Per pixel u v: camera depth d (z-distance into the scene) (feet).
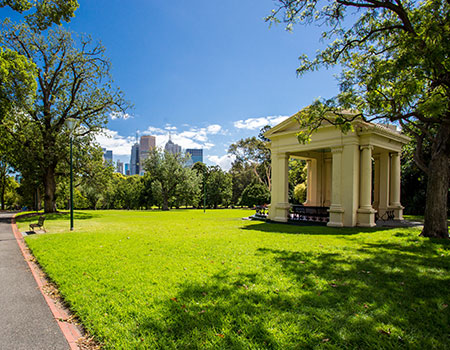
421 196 76.02
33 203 151.23
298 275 19.11
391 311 13.47
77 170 84.23
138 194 172.14
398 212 58.59
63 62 79.61
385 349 10.42
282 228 48.49
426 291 16.26
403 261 23.13
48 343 11.63
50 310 14.92
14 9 33.81
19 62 53.67
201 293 15.94
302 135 39.09
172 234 40.52
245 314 13.17
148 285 17.44
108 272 20.39
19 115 73.46
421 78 25.91
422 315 13.15
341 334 11.39
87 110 83.61
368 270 20.47
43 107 75.56
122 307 14.38
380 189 60.13
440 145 35.12
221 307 13.98
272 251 27.20
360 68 35.81
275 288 16.60
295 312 13.38
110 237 37.37
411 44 25.05
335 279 18.37
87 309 14.29
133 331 12.11
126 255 25.95
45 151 73.41
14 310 14.93
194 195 149.07
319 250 27.71
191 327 12.17
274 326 12.09
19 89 59.72
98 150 87.04
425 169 37.32
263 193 133.49
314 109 35.53
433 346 10.53
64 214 77.82
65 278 19.35
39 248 29.94
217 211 120.16
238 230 45.70
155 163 147.13
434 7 25.88
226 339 11.22
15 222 61.00
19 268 23.16
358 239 34.81
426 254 25.81
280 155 62.23
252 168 176.65
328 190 71.26
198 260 23.72
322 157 72.54
